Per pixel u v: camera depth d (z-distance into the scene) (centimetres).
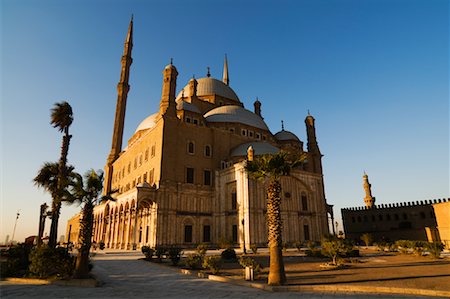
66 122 2864
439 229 5347
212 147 5506
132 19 7950
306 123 6906
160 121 5062
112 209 5872
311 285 1512
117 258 3144
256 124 6456
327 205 6047
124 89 7512
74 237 8906
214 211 5066
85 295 1306
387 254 3459
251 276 1709
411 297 1273
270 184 1825
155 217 4447
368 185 8469
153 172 5059
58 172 2697
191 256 2339
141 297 1271
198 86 7356
